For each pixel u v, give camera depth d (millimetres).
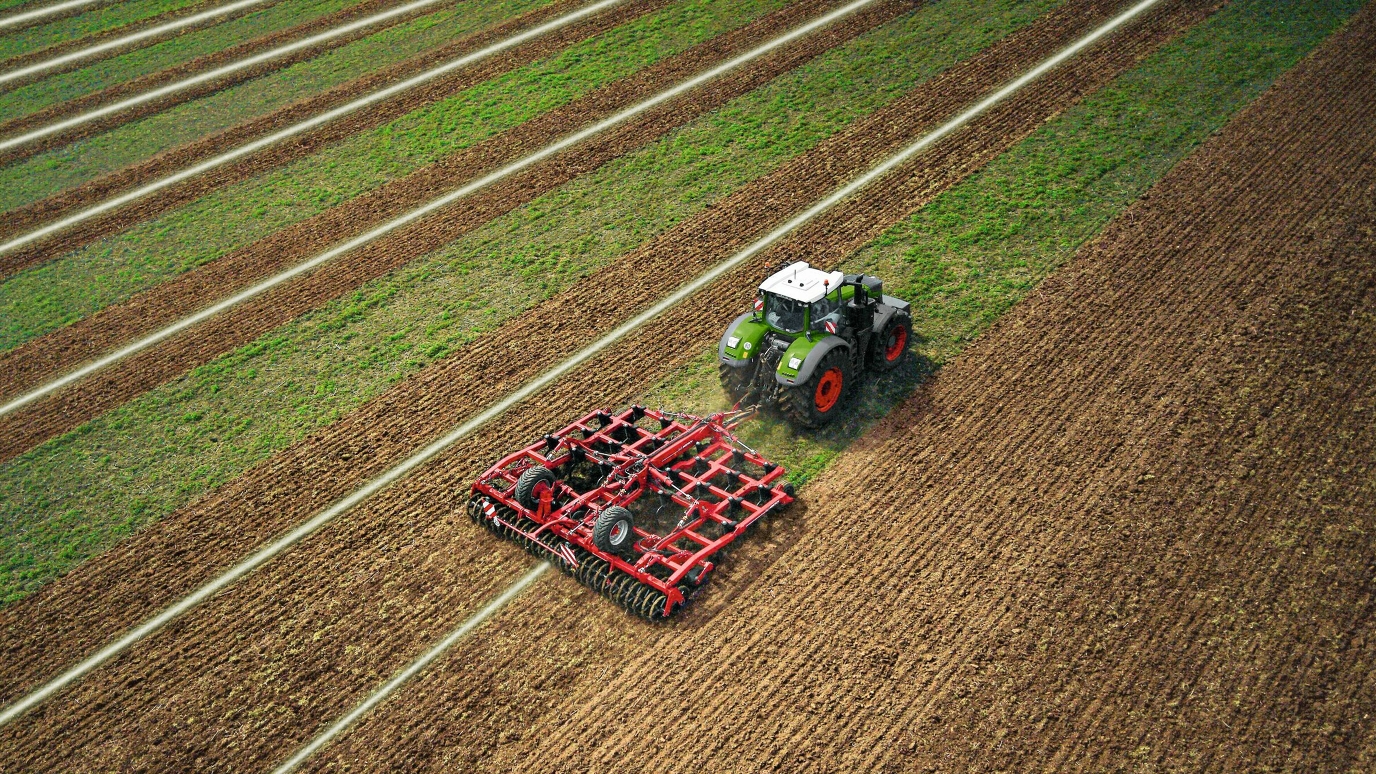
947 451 16516
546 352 19953
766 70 29875
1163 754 11836
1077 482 15688
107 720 13477
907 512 15422
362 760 12648
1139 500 15266
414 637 14203
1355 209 21391
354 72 32188
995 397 17594
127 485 17781
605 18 34031
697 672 13281
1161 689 12562
